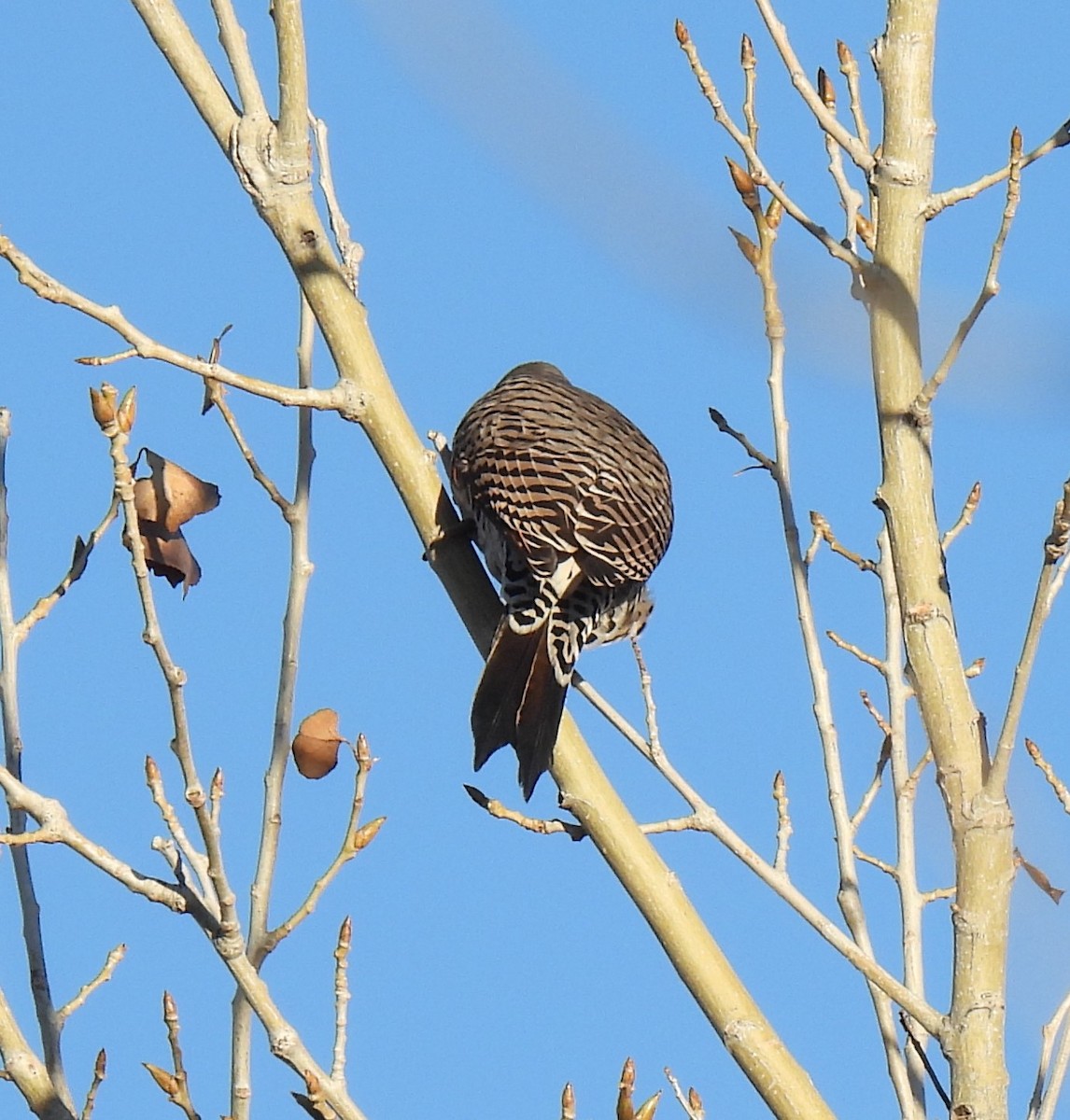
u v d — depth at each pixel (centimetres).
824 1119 704
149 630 632
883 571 841
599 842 746
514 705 802
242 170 840
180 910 646
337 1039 656
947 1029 691
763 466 827
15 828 779
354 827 709
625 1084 639
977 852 696
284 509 832
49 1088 729
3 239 694
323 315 833
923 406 708
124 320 718
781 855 758
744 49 804
